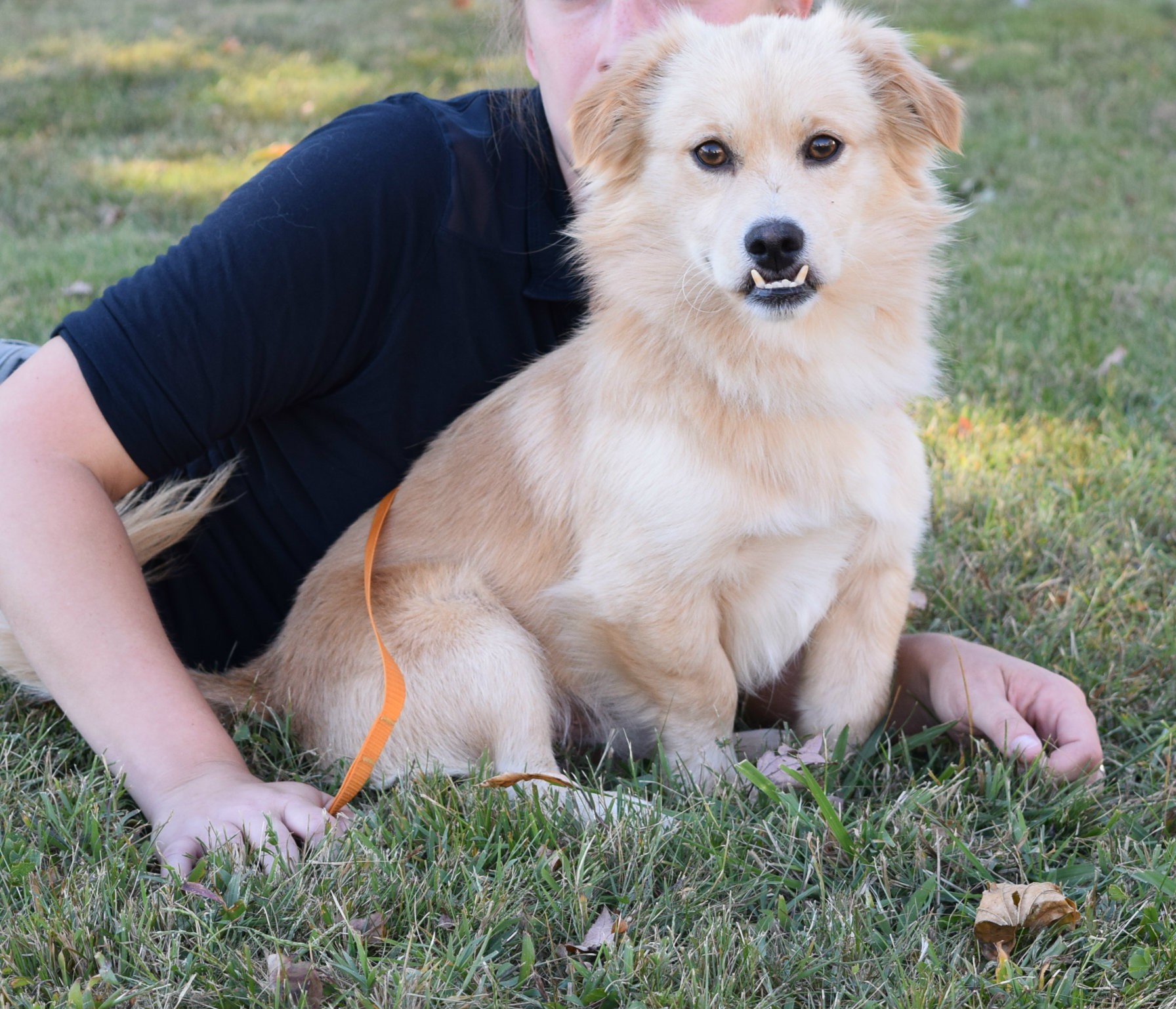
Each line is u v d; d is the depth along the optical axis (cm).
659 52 247
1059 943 187
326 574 271
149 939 185
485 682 246
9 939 185
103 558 224
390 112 266
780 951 189
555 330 282
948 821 218
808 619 256
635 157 250
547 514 257
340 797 222
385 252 252
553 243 272
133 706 220
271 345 240
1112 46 1085
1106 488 365
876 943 190
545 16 269
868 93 244
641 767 257
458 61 1032
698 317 238
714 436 237
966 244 622
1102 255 590
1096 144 819
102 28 1210
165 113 908
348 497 279
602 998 179
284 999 177
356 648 254
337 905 191
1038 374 455
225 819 206
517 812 218
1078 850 218
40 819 217
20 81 976
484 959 182
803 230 223
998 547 338
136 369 227
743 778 243
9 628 241
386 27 1202
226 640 295
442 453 272
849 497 244
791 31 245
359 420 270
